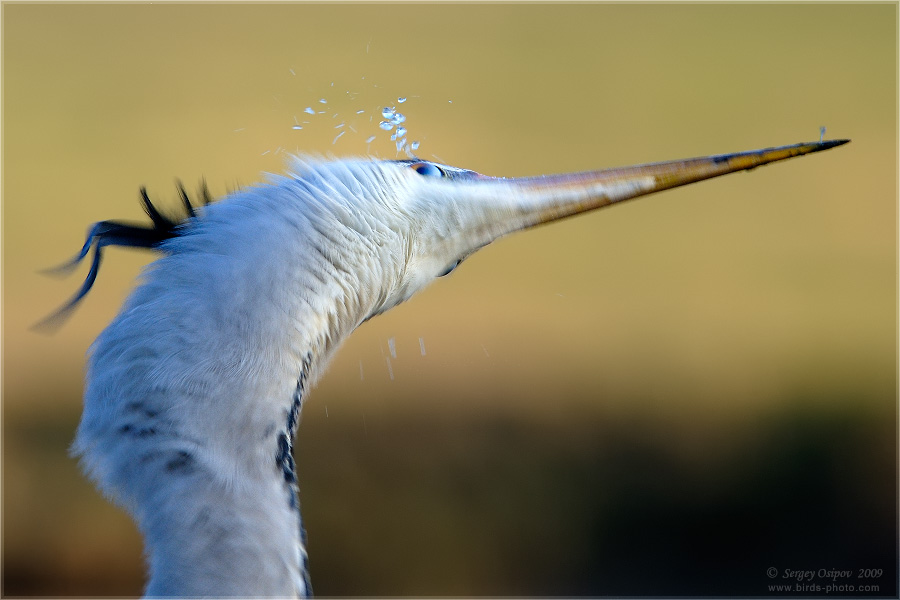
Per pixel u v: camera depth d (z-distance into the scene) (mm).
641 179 5914
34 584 10039
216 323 4305
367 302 5020
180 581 4047
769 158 5938
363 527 10914
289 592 4180
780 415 13102
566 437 12586
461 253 5617
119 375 4191
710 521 11391
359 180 5098
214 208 4680
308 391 4621
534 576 10781
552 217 5773
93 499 10938
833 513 11477
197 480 4121
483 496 11508
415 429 12547
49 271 5086
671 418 13055
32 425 12047
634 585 10789
